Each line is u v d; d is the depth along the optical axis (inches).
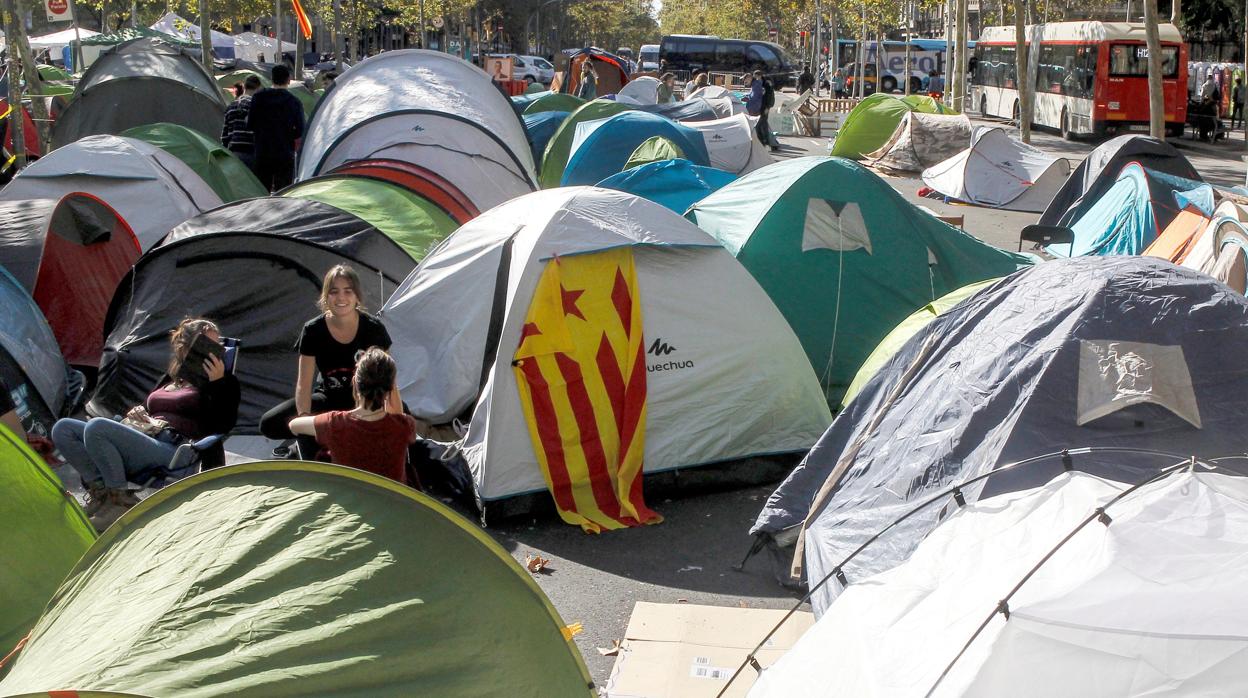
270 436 266.5
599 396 280.1
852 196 374.3
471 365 309.1
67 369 353.1
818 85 2461.9
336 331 250.7
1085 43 1325.0
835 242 370.6
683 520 277.1
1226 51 1670.8
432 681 141.8
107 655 130.9
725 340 295.1
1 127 689.6
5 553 181.9
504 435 273.0
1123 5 2090.3
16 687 132.5
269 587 142.3
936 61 2390.5
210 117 756.0
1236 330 215.3
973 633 138.9
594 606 231.6
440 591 149.8
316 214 356.8
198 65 783.1
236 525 151.1
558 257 281.7
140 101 743.7
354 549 149.2
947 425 224.1
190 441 258.5
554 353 277.3
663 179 558.6
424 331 321.1
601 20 4377.5
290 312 333.1
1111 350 214.8
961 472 216.1
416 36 2524.6
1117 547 147.9
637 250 290.8
